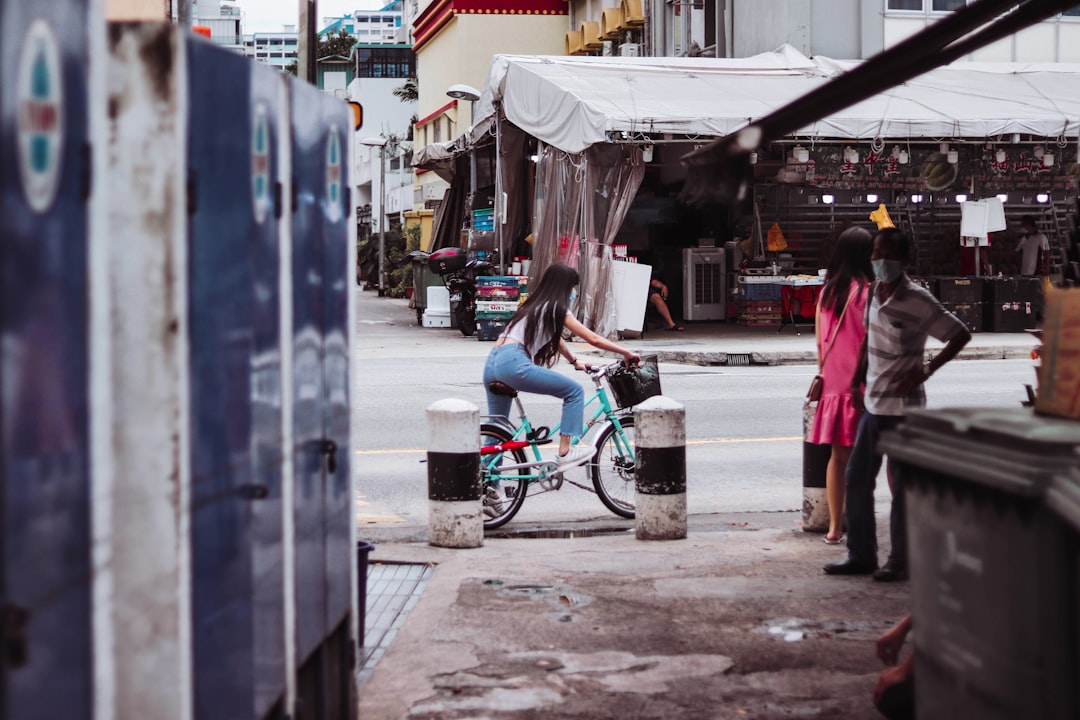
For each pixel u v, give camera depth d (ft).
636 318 74.08
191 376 8.41
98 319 7.31
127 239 8.13
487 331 76.23
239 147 9.48
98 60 7.36
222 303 9.06
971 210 79.15
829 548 23.63
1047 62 92.27
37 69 6.55
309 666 12.01
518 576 21.22
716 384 52.34
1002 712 9.27
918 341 20.63
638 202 92.22
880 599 19.79
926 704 10.61
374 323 98.78
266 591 10.20
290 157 10.93
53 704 6.73
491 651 17.10
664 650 17.13
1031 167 79.92
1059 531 8.69
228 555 9.21
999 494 9.20
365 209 245.65
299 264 11.25
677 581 20.88
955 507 9.91
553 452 31.37
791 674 16.16
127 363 8.14
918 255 88.53
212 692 8.88
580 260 74.54
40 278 6.56
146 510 8.17
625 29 118.32
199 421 8.59
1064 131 74.69
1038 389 10.47
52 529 6.70
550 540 24.86
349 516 13.29
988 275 82.74
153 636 8.21
